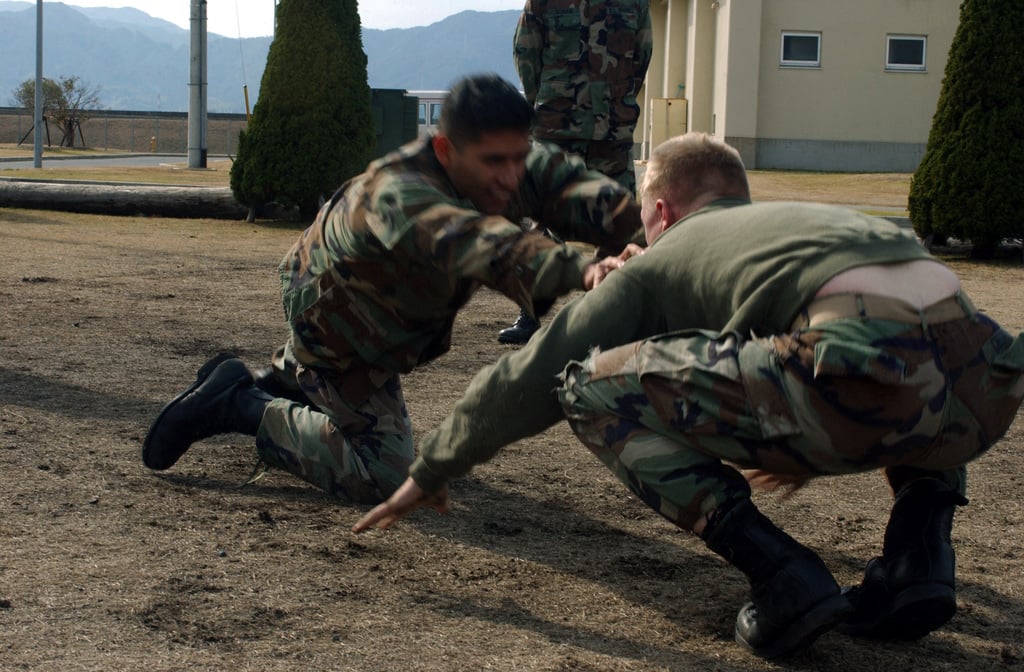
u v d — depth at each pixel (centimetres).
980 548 314
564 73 635
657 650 236
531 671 221
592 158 651
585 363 227
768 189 1877
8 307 659
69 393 454
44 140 5369
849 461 210
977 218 1038
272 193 1219
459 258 223
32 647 222
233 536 295
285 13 1212
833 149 2645
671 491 221
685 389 216
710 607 262
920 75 2619
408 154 246
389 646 232
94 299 703
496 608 257
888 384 199
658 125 2936
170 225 1191
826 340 201
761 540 219
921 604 233
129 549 282
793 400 206
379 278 269
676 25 3055
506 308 740
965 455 222
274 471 356
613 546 304
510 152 238
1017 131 1032
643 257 231
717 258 220
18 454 362
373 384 307
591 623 250
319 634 236
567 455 399
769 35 2616
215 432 339
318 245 282
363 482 315
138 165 2827
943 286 211
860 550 309
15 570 263
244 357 544
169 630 234
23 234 1052
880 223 216
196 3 2448
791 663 232
